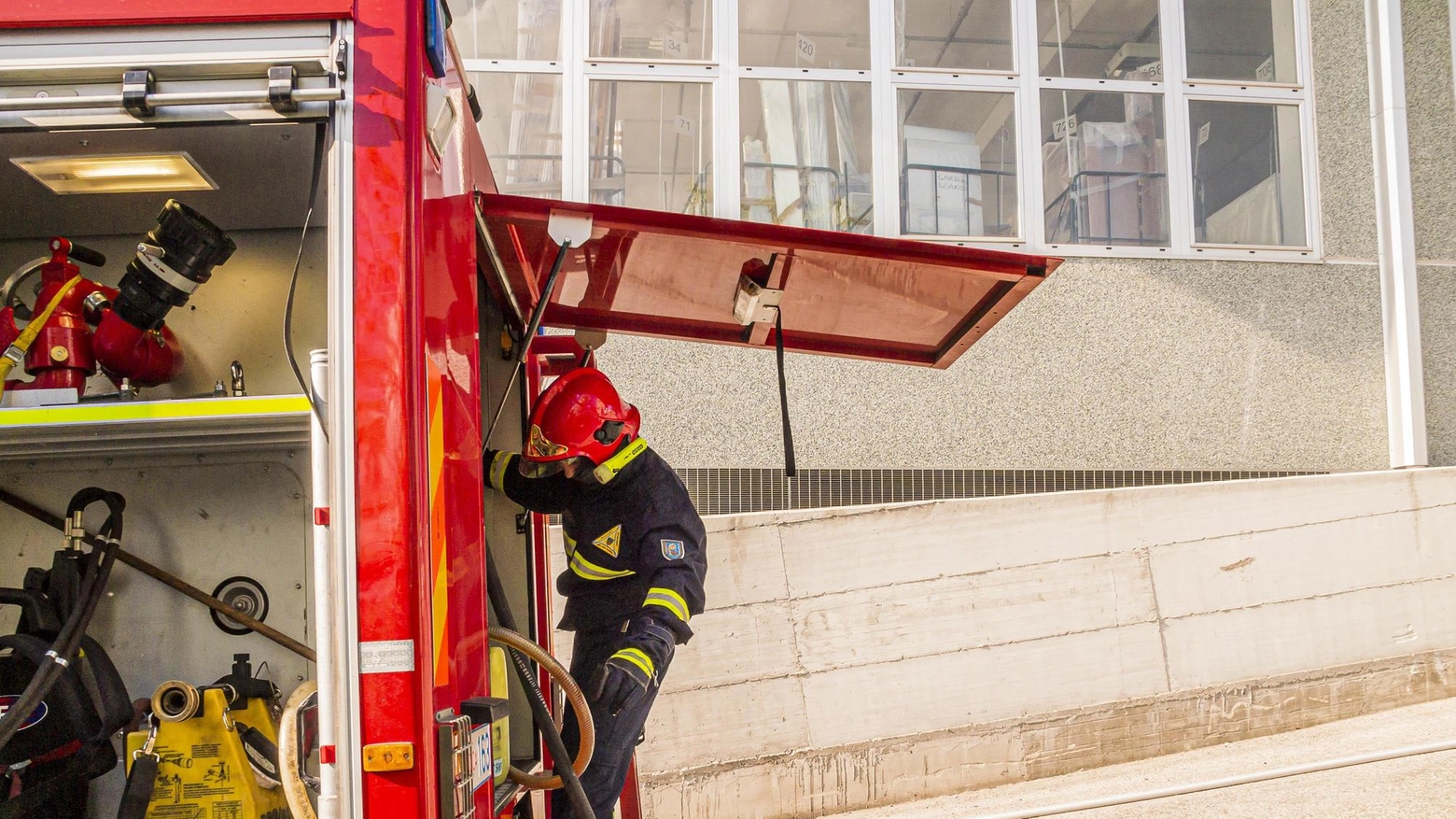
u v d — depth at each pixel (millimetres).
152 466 2475
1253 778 4805
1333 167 6746
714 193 6238
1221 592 5910
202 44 1704
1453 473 6258
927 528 5672
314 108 1724
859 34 6410
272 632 2414
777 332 2945
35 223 2492
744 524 5488
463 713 1859
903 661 5559
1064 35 6594
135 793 2100
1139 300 6395
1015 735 5613
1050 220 6461
